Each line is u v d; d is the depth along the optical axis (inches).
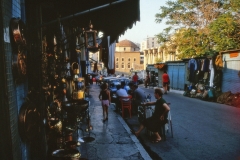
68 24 277.6
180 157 218.5
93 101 580.4
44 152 179.6
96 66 731.4
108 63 503.8
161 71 1154.0
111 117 379.9
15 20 119.2
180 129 316.8
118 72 3203.7
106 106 350.0
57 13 223.5
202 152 231.5
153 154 225.6
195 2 890.1
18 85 129.6
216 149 239.8
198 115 409.1
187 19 916.0
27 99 142.9
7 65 107.0
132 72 1824.6
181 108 482.9
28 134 132.6
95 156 207.6
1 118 101.6
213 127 327.3
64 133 216.5
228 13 756.6
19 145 123.7
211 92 600.1
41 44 180.7
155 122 259.9
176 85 983.0
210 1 879.7
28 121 131.8
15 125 117.1
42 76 176.2
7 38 109.3
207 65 700.7
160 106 261.6
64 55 293.7
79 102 245.3
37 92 169.8
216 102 578.6
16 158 115.0
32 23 173.8
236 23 724.7
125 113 425.7
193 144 255.6
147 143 259.8
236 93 532.1
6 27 108.3
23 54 135.5
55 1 191.3
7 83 105.1
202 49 830.5
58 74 258.5
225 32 740.7
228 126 332.5
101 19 255.0
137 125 343.6
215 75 670.5
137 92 382.3
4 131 102.2
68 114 229.0
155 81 1225.4
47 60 213.8
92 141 248.2
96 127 310.0
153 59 2178.9
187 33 855.1
